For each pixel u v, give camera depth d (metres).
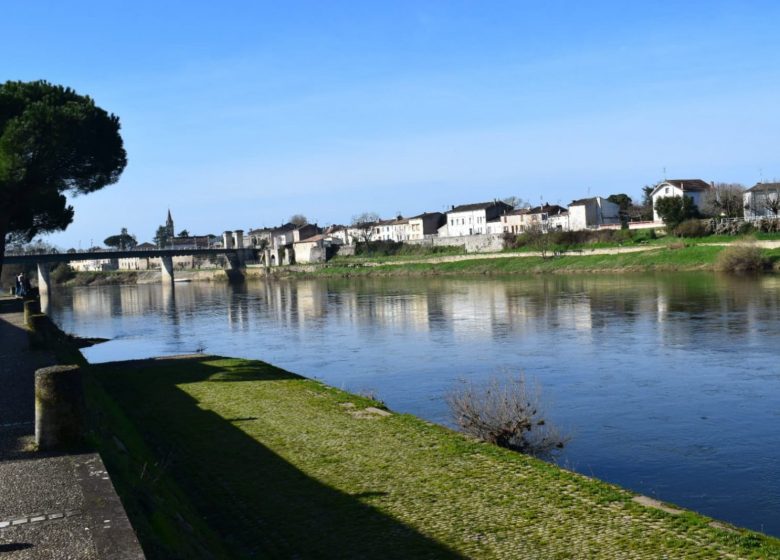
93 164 36.97
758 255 82.00
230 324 63.19
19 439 13.05
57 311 89.44
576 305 59.28
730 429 21.92
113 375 30.22
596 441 20.98
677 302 56.50
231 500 14.34
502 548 11.66
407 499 14.02
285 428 19.64
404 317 58.69
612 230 118.44
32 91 35.78
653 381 29.08
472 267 123.31
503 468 15.62
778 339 37.44
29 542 8.45
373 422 20.06
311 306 76.38
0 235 36.06
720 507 15.91
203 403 23.47
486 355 37.31
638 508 13.01
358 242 169.50
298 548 12.06
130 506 10.06
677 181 128.25
